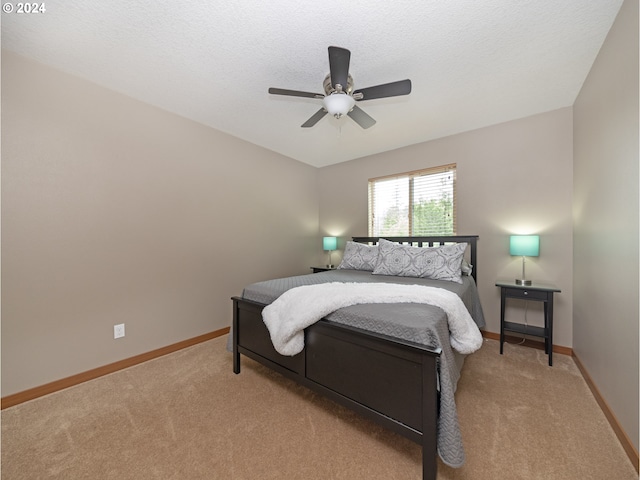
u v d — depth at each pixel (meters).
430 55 1.77
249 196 3.36
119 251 2.22
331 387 1.54
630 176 1.31
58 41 1.64
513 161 2.76
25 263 1.78
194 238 2.76
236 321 2.17
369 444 1.40
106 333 2.14
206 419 1.60
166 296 2.53
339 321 1.55
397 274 2.69
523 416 1.59
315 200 4.44
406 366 1.23
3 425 1.55
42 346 1.85
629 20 1.31
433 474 1.14
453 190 3.17
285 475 1.22
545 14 1.44
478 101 2.38
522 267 2.71
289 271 3.94
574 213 2.40
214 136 2.95
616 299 1.47
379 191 3.84
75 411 1.67
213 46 1.69
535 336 2.45
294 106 2.47
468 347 1.48
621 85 1.40
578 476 1.19
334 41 1.64
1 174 1.69
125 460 1.31
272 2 1.36
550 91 2.22
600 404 1.66
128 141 2.27
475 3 1.37
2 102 1.70
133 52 1.75
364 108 2.49
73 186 1.98
